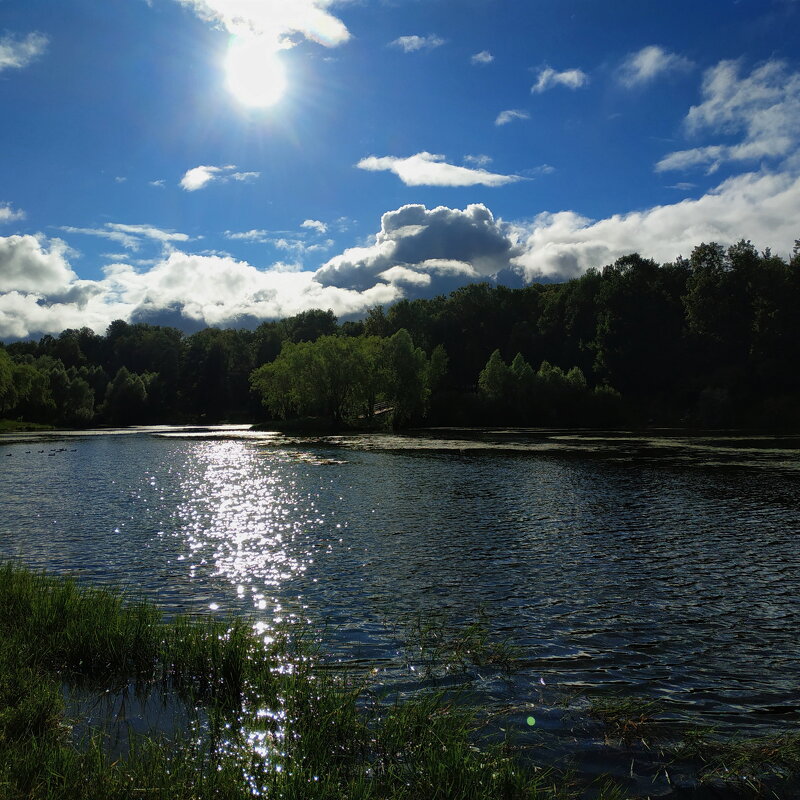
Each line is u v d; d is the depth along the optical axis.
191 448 56.09
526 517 21.81
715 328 102.69
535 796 5.72
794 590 13.24
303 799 5.30
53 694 7.26
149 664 8.45
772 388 92.75
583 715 7.61
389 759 6.27
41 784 5.34
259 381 100.56
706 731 7.25
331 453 48.88
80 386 130.38
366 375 89.06
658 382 105.00
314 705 7.09
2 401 102.88
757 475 33.25
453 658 9.34
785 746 6.92
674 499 25.50
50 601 10.12
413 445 56.59
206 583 13.66
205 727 6.75
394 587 13.41
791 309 93.06
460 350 130.38
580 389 96.06
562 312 127.38
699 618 11.48
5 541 17.97
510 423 95.00
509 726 7.30
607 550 16.86
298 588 13.29
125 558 15.95
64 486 30.34
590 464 39.16
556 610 11.90
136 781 5.46
